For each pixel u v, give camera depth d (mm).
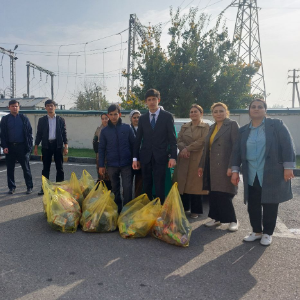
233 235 4094
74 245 3746
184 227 3729
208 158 4246
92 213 4168
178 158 4867
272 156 3574
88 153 12242
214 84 14172
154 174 4324
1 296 2670
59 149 6086
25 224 4488
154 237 3977
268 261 3330
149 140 4293
